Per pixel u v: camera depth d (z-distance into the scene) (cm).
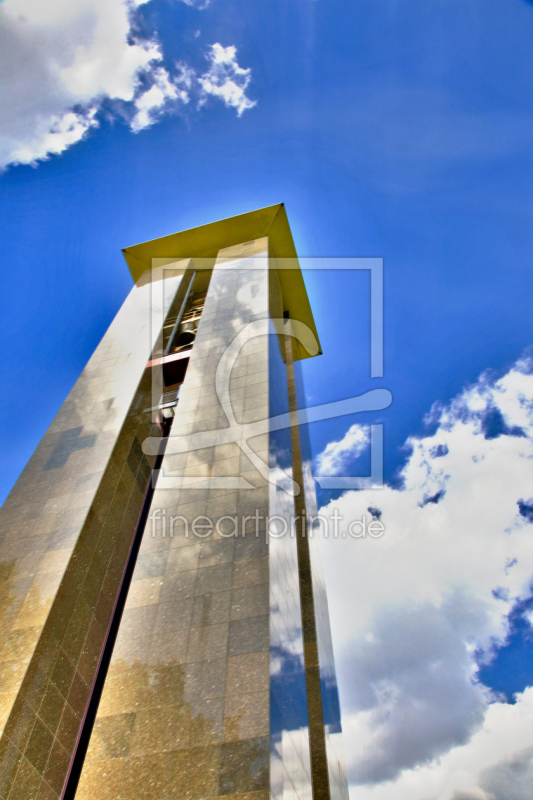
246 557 1173
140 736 923
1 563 1345
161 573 1208
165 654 1039
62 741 1100
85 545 1391
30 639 1140
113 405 1902
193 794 813
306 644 1748
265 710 888
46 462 1688
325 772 1462
